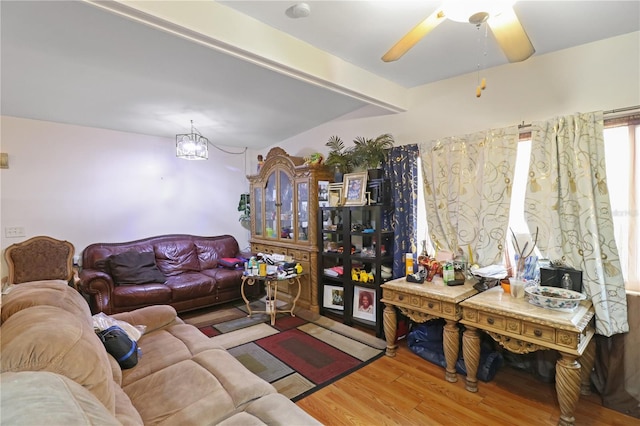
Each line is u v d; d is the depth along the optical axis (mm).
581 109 2199
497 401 2039
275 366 2455
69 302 1638
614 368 2002
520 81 2457
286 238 4129
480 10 1285
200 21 1681
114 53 2258
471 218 2680
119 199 4062
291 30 2037
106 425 783
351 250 3322
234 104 3326
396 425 1823
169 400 1417
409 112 3133
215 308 3879
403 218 3062
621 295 1999
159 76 2641
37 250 3414
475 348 2125
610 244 2037
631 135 2025
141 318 2230
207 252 4480
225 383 1526
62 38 2055
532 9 1807
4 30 1951
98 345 1302
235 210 5188
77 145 3760
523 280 2227
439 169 2873
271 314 3359
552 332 1786
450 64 2562
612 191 2094
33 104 3133
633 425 1825
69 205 3711
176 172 4543
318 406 1991
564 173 2189
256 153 5348
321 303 3627
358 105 3510
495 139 2527
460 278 2535
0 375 886
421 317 2410
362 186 3172
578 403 2027
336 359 2564
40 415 688
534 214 2348
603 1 1734
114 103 3191
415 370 2406
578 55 2201
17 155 3396
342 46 2252
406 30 2049
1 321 1403
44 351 1047
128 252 3727
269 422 1265
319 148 4129
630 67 2020
